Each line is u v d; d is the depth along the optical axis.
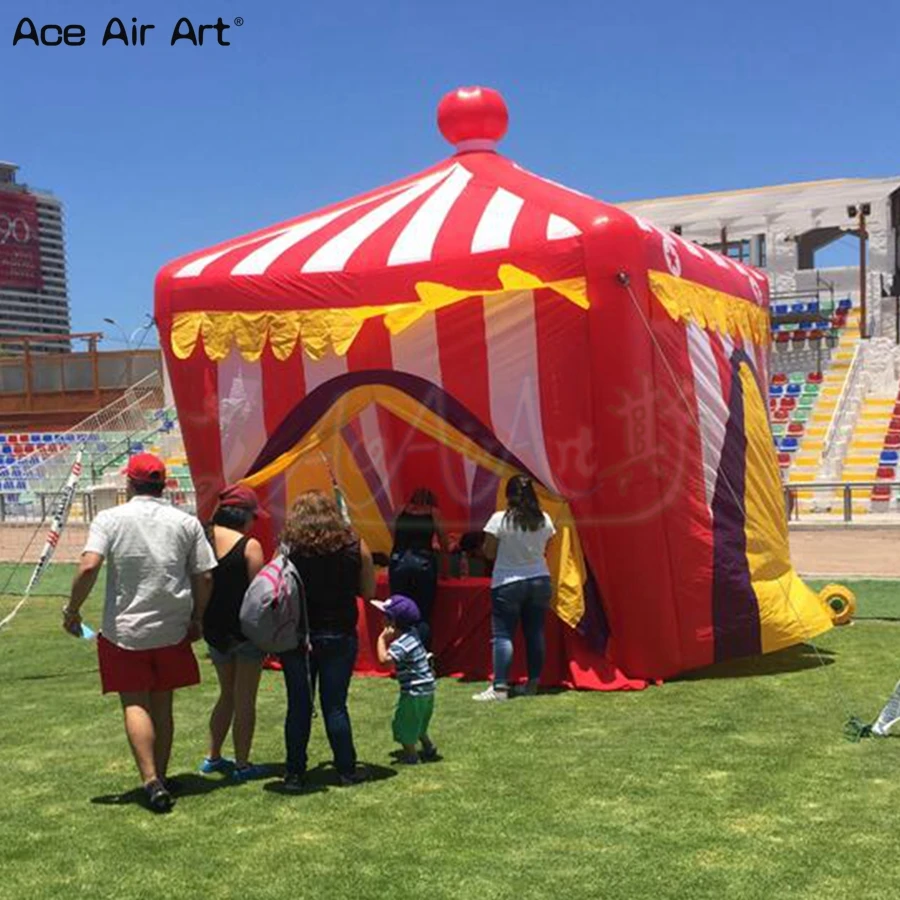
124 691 5.11
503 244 7.64
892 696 6.27
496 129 9.25
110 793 5.41
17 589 13.54
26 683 8.13
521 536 7.18
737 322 9.10
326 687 5.43
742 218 32.19
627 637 7.64
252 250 8.69
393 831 4.77
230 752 6.12
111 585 5.11
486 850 4.52
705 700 7.13
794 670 8.02
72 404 32.00
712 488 8.11
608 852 4.47
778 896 4.02
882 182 30.75
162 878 4.29
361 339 8.02
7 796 5.38
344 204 9.29
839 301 29.59
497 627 7.24
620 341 7.43
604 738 6.23
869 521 19.56
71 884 4.25
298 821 4.93
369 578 5.49
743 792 5.22
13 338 32.22
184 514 5.24
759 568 8.36
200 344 8.44
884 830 4.68
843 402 25.38
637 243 7.54
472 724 6.59
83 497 22.41
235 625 5.52
